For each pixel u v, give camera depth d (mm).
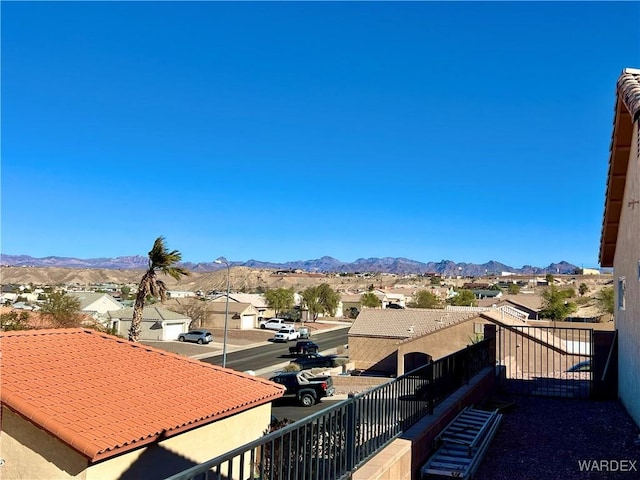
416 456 6918
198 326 89062
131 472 9602
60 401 9930
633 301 9953
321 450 5059
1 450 9453
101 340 14508
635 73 9367
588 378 15000
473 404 10500
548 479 7148
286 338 71938
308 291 111875
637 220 9578
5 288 141500
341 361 47938
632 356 10039
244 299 107562
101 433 9148
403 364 39250
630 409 10242
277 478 4777
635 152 9664
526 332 21469
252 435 13227
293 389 30156
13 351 12102
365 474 5570
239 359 53875
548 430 9453
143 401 11008
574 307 77250
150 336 70688
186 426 10531
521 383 13969
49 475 9125
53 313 41312
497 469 7531
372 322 48719
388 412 6605
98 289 166125
